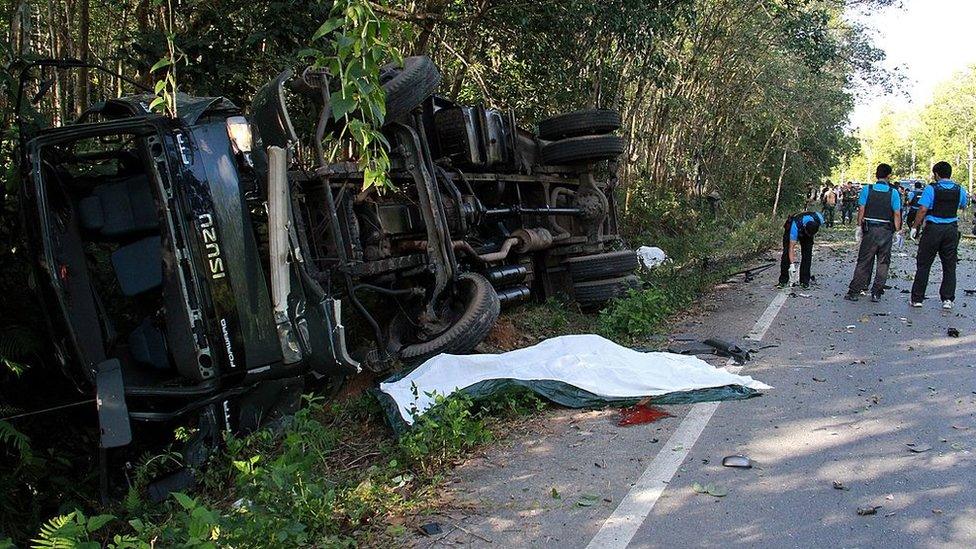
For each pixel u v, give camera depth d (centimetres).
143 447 561
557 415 568
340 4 430
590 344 670
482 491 439
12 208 631
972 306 1009
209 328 517
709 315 1003
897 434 498
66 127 518
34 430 609
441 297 743
